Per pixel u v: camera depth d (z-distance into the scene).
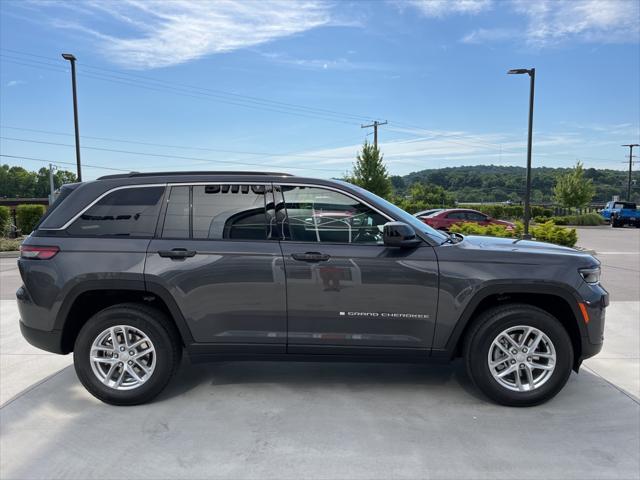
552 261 3.65
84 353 3.68
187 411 3.62
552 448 3.08
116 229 3.74
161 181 3.82
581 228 32.94
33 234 3.78
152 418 3.50
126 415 3.55
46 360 4.76
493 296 3.82
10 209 20.55
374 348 3.69
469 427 3.36
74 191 3.84
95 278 3.63
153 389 3.69
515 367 3.65
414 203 39.44
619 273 10.58
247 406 3.70
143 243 3.69
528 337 3.68
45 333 3.70
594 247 17.39
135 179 3.84
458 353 3.93
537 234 14.38
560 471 2.83
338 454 3.01
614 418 3.50
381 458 2.97
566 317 3.83
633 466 2.88
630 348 5.14
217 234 3.73
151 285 3.63
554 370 3.61
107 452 3.04
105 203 3.79
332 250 3.66
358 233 3.76
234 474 2.80
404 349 3.70
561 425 3.39
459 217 20.66
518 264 3.63
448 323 3.65
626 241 20.36
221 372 4.40
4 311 6.80
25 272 3.71
